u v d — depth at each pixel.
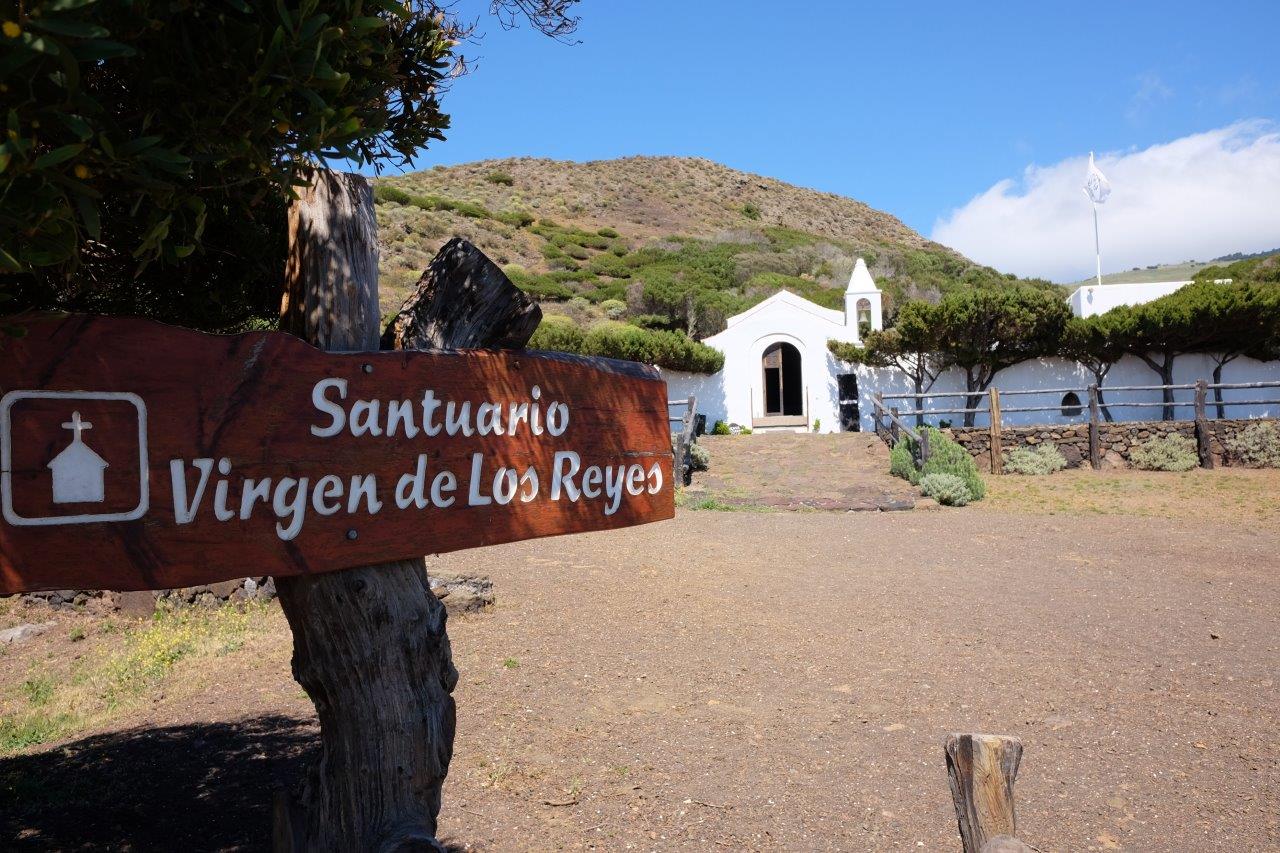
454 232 53.94
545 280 48.19
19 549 1.54
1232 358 21.61
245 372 1.80
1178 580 9.47
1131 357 22.23
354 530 1.95
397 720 2.07
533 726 5.19
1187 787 4.38
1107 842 3.84
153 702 6.03
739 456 19.48
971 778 2.20
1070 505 14.88
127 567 1.64
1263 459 17.59
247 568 1.78
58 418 1.58
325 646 2.03
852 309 25.50
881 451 19.33
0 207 1.33
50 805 4.22
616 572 9.58
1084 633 7.37
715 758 4.75
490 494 2.20
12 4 1.22
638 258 58.81
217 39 1.64
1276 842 3.82
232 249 2.96
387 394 2.01
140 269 1.67
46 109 1.35
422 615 2.14
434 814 2.17
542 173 88.38
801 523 13.20
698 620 7.75
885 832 3.92
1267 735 5.04
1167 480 16.78
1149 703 5.62
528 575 9.30
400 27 2.54
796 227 87.88
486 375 2.20
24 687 6.66
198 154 1.71
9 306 2.68
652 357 24.08
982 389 23.05
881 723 5.30
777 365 26.80
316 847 2.09
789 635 7.31
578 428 2.43
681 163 102.00
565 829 3.93
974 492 15.42
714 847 3.78
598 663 6.45
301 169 1.86
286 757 4.86
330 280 2.15
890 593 8.86
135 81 1.78
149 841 3.79
